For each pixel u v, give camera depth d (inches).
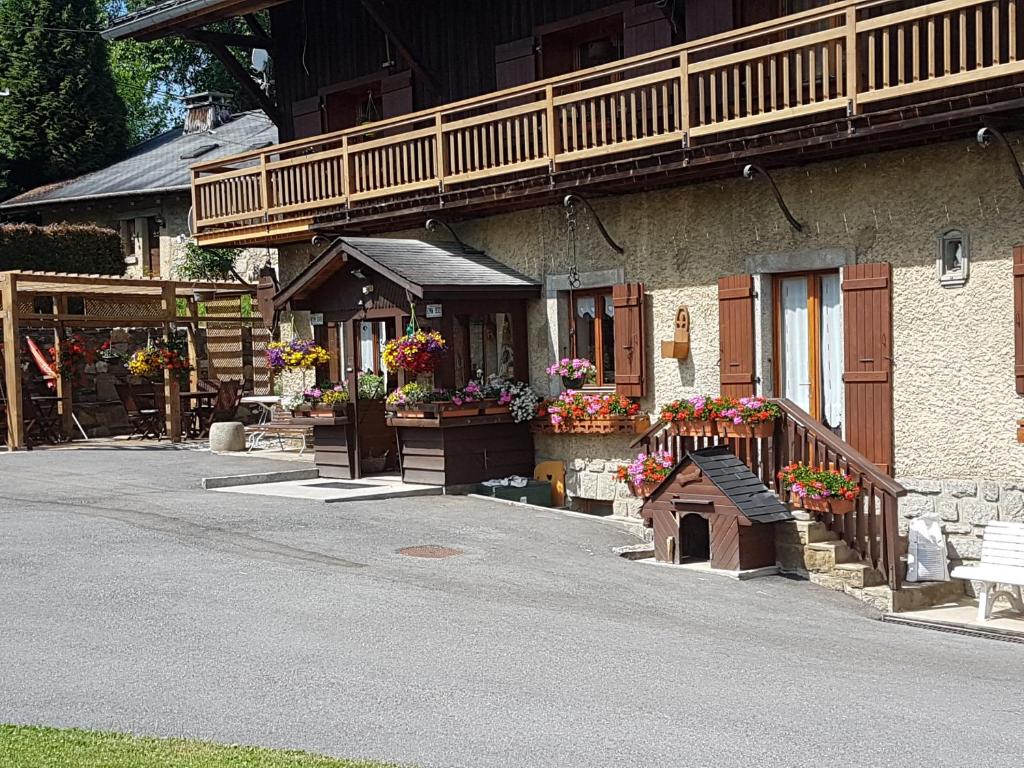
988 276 445.4
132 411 840.9
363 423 619.2
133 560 402.3
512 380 602.9
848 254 482.6
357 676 276.8
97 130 1406.3
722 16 535.5
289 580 376.2
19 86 1389.0
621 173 512.7
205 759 214.7
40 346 868.6
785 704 267.7
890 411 471.2
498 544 452.1
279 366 621.0
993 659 339.3
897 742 242.1
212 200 723.4
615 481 569.9
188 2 682.8
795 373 513.0
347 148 630.5
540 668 288.8
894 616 393.4
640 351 555.2
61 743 223.8
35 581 370.0
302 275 607.8
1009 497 443.8
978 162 445.7
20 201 1264.8
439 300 566.6
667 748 232.5
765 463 460.1
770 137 466.0
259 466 665.0
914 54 419.2
